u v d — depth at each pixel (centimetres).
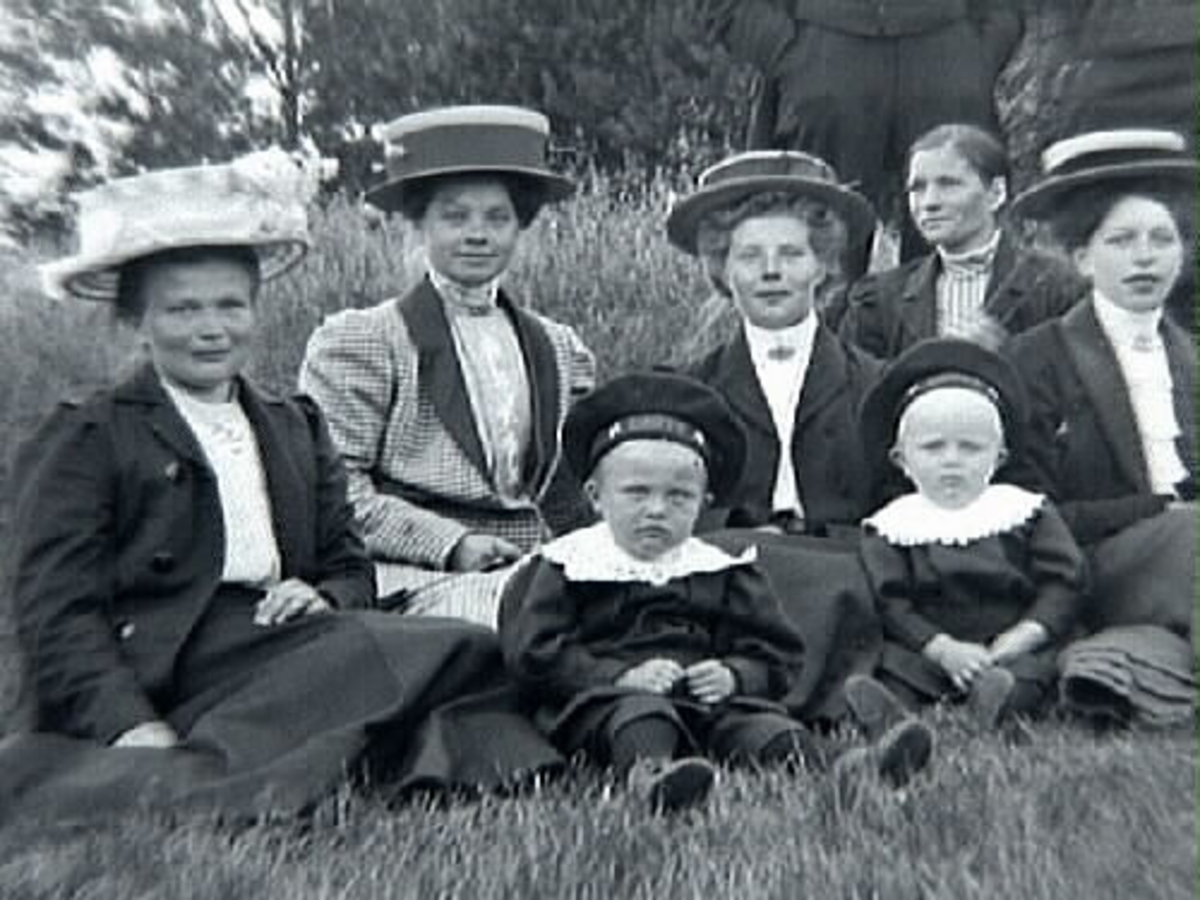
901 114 519
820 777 360
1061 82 527
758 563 414
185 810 348
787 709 392
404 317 457
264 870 319
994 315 483
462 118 457
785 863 314
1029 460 441
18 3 538
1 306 507
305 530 408
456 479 450
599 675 379
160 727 374
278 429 412
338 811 346
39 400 480
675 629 392
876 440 439
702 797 342
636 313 548
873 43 515
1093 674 393
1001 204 491
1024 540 422
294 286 544
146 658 385
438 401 451
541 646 381
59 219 534
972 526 420
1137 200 455
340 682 372
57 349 495
